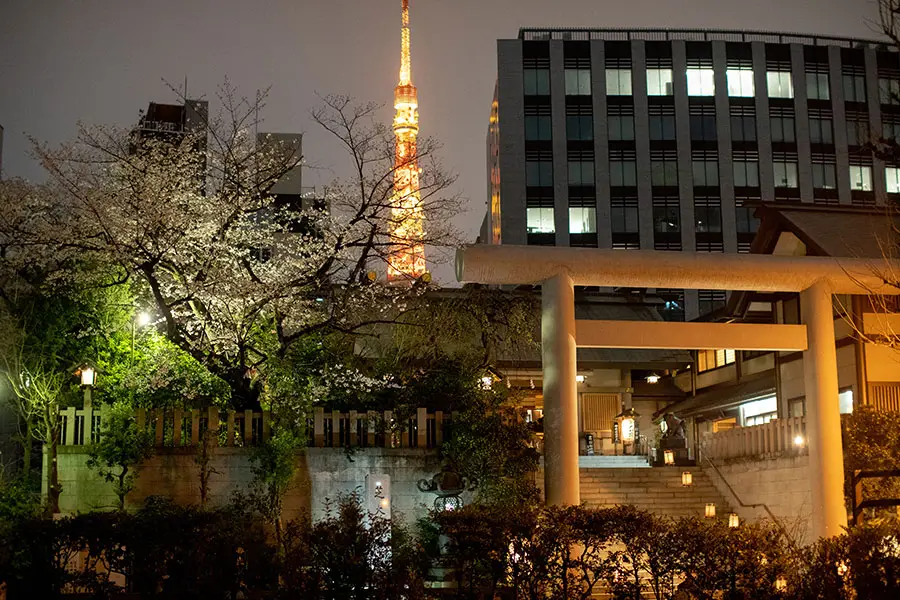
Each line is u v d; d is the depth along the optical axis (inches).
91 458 741.9
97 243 828.6
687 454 1192.8
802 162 2635.3
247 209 867.4
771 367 1167.0
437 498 729.6
